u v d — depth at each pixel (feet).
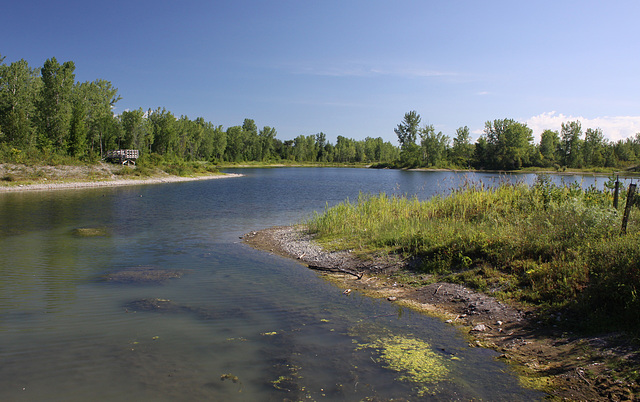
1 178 160.66
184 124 406.41
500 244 39.14
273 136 594.24
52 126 231.50
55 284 37.65
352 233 59.72
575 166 346.33
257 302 33.53
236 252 54.13
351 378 21.04
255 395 19.20
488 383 20.56
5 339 25.21
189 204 115.34
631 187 34.19
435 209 59.16
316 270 44.91
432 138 444.14
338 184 212.43
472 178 70.90
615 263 28.48
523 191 58.18
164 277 40.86
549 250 35.17
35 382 20.12
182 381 20.45
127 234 67.00
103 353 23.49
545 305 28.84
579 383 20.03
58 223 77.61
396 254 45.91
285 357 23.40
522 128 354.33
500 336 26.35
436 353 24.20
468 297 32.96
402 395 19.39
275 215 92.73
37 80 252.21
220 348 24.48
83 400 18.63
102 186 181.27
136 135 295.89
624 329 23.85
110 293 35.19
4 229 70.03
